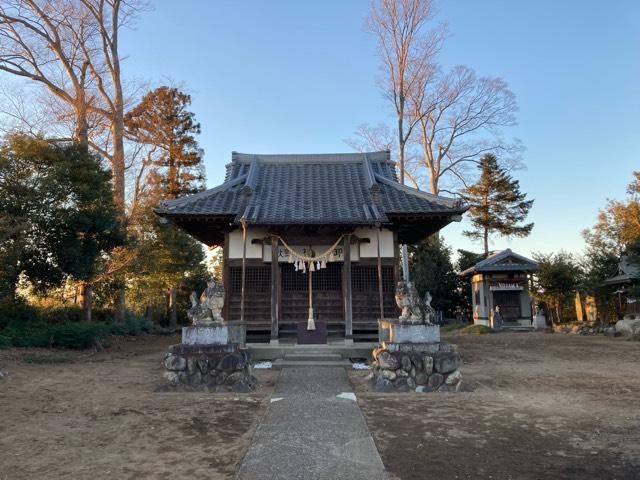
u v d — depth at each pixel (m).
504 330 29.86
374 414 6.72
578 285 27.80
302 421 6.27
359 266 14.91
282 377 9.96
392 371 8.66
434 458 4.81
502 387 8.99
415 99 27.98
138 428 5.93
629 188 28.78
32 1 21.91
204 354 8.66
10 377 9.31
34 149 15.93
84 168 16.83
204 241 17.47
